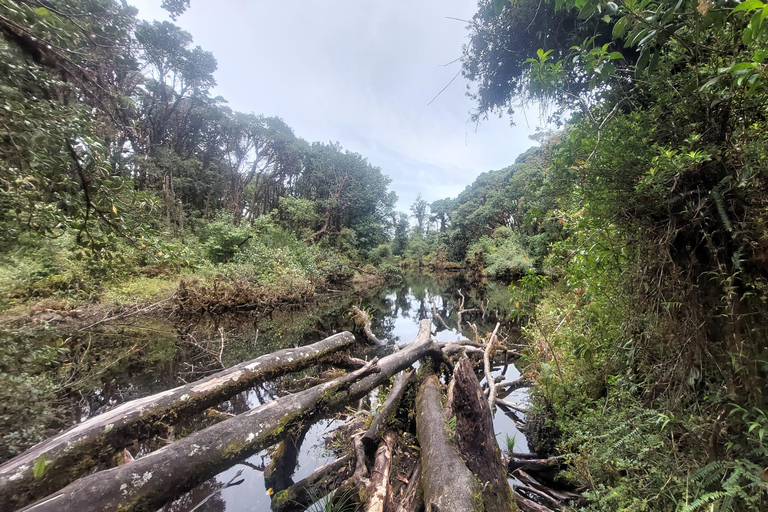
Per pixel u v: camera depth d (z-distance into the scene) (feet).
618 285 5.30
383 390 11.68
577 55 4.66
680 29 3.48
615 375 6.27
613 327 5.83
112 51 6.50
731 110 3.46
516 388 12.91
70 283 18.97
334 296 45.03
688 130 3.89
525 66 10.58
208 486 7.60
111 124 7.32
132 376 13.84
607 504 4.46
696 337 3.77
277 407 6.08
